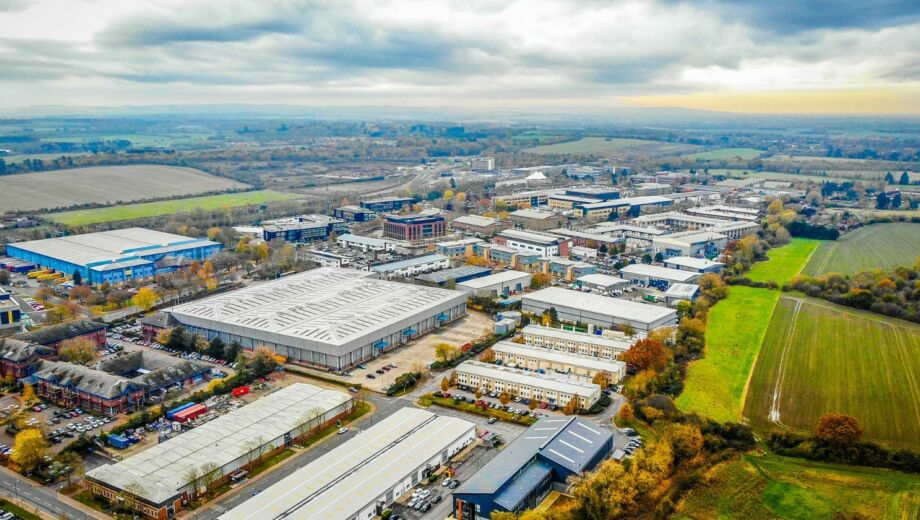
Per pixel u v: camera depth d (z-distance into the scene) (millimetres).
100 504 139875
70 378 189875
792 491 147250
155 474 143500
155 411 177000
